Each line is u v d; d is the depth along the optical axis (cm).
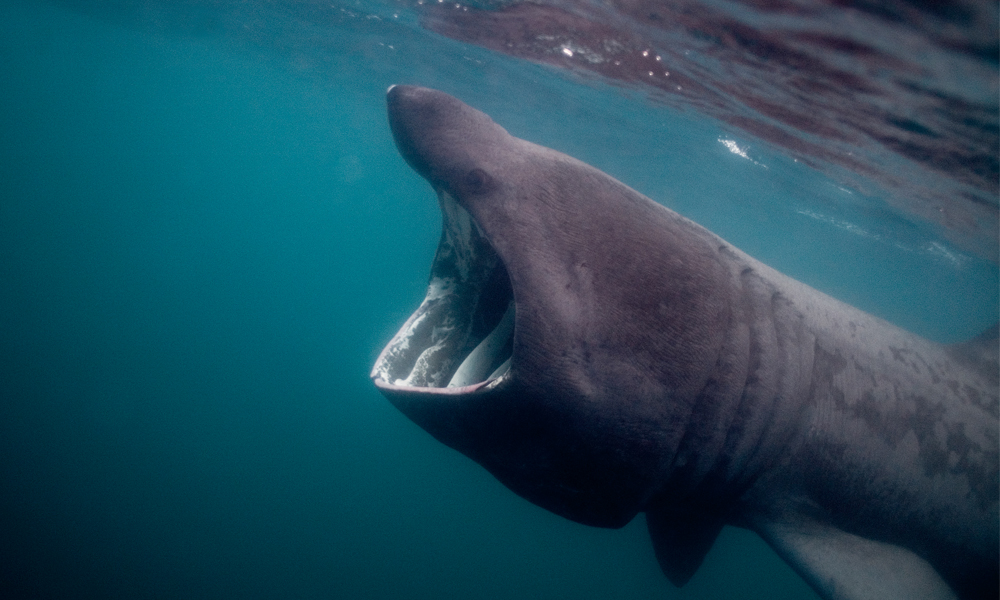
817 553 298
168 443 3388
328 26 1570
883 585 290
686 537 411
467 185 248
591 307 235
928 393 323
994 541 331
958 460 320
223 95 4591
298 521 3059
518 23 980
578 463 253
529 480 267
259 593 2303
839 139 920
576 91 1369
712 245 287
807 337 296
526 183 248
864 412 301
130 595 1988
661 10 680
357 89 2525
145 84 5456
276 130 6366
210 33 2255
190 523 2661
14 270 6028
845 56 586
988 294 2448
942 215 1195
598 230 250
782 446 287
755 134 1134
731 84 855
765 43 643
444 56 1488
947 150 763
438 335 292
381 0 1162
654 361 243
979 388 343
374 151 4853
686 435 263
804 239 2825
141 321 5606
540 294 228
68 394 3569
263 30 1900
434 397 240
